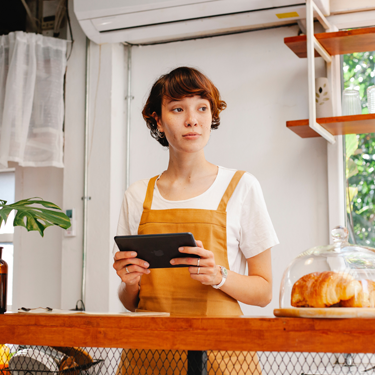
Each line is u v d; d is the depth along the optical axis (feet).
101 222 8.93
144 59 9.46
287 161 8.35
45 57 9.11
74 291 8.95
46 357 3.86
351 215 7.97
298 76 8.46
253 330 2.69
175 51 9.29
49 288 9.48
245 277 4.01
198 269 3.60
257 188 4.37
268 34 8.72
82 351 3.90
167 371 3.14
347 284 2.87
